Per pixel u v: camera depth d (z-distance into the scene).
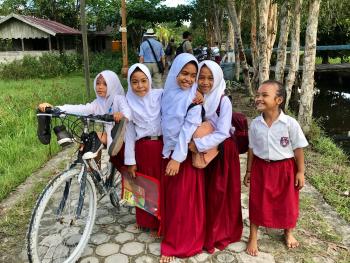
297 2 7.20
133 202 3.24
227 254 3.01
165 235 3.05
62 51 21.84
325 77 17.00
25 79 15.88
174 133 2.87
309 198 3.97
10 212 3.71
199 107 2.80
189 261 2.93
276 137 2.85
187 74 2.82
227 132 2.82
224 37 23.69
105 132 3.14
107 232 3.34
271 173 2.90
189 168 2.92
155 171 3.07
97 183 3.17
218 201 3.01
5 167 4.86
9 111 7.08
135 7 20.23
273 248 3.09
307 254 3.00
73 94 9.52
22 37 21.80
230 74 13.00
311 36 5.92
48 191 2.62
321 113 11.03
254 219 3.00
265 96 2.78
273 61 17.22
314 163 5.08
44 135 2.84
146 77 2.91
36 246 2.59
